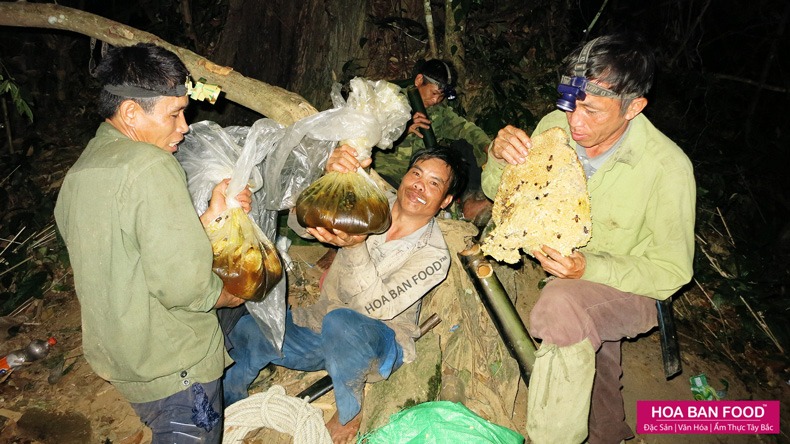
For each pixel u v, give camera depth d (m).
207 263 2.03
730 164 5.72
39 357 3.55
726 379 3.83
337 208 2.39
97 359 2.11
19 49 5.89
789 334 4.21
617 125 2.28
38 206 4.76
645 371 3.72
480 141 4.15
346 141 2.52
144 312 2.01
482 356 3.21
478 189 4.02
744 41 7.40
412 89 4.19
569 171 2.33
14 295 4.03
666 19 7.57
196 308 2.10
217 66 3.54
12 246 4.55
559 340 2.46
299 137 2.51
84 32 3.87
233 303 2.37
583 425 2.50
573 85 2.20
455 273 3.31
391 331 2.84
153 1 6.29
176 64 2.01
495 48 6.47
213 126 2.53
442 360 3.14
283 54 5.70
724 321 4.35
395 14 6.68
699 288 4.62
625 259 2.49
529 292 3.98
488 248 2.39
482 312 3.31
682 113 6.58
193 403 2.19
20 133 5.82
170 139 2.11
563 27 6.97
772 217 5.39
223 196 2.27
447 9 5.76
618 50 2.14
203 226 2.16
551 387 2.46
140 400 2.16
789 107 6.71
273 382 3.27
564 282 2.57
